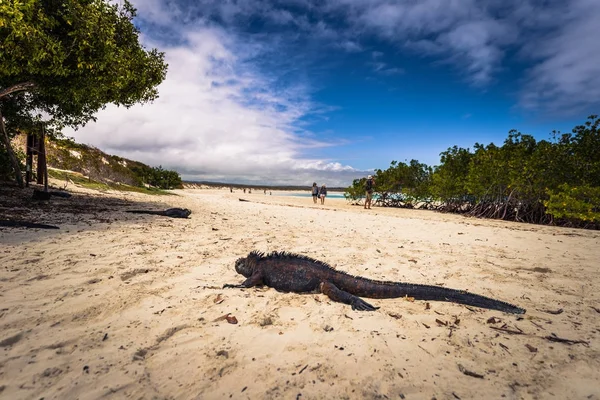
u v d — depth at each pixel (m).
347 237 11.04
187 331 3.58
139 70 14.10
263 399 2.48
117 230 9.38
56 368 2.74
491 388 2.72
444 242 10.61
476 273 6.57
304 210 24.06
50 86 11.79
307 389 2.62
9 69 9.89
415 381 2.78
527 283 5.89
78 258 6.10
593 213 16.97
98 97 13.50
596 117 19.23
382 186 37.81
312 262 5.50
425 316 4.25
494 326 3.96
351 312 4.36
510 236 12.34
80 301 4.17
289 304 4.59
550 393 2.67
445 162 31.39
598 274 6.59
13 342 3.11
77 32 10.22
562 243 10.79
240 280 5.65
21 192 15.32
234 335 3.53
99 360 2.90
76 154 31.80
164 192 38.00
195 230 10.64
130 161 55.56
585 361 3.16
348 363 3.02
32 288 4.48
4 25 8.53
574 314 4.42
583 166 19.73
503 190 24.89
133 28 13.60
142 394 2.49
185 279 5.43
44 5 10.10
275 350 3.24
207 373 2.80
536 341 3.58
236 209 21.97
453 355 3.24
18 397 2.37
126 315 3.89
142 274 5.50
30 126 16.38
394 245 9.68
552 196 19.16
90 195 19.75
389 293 4.99
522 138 24.78
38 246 6.82
